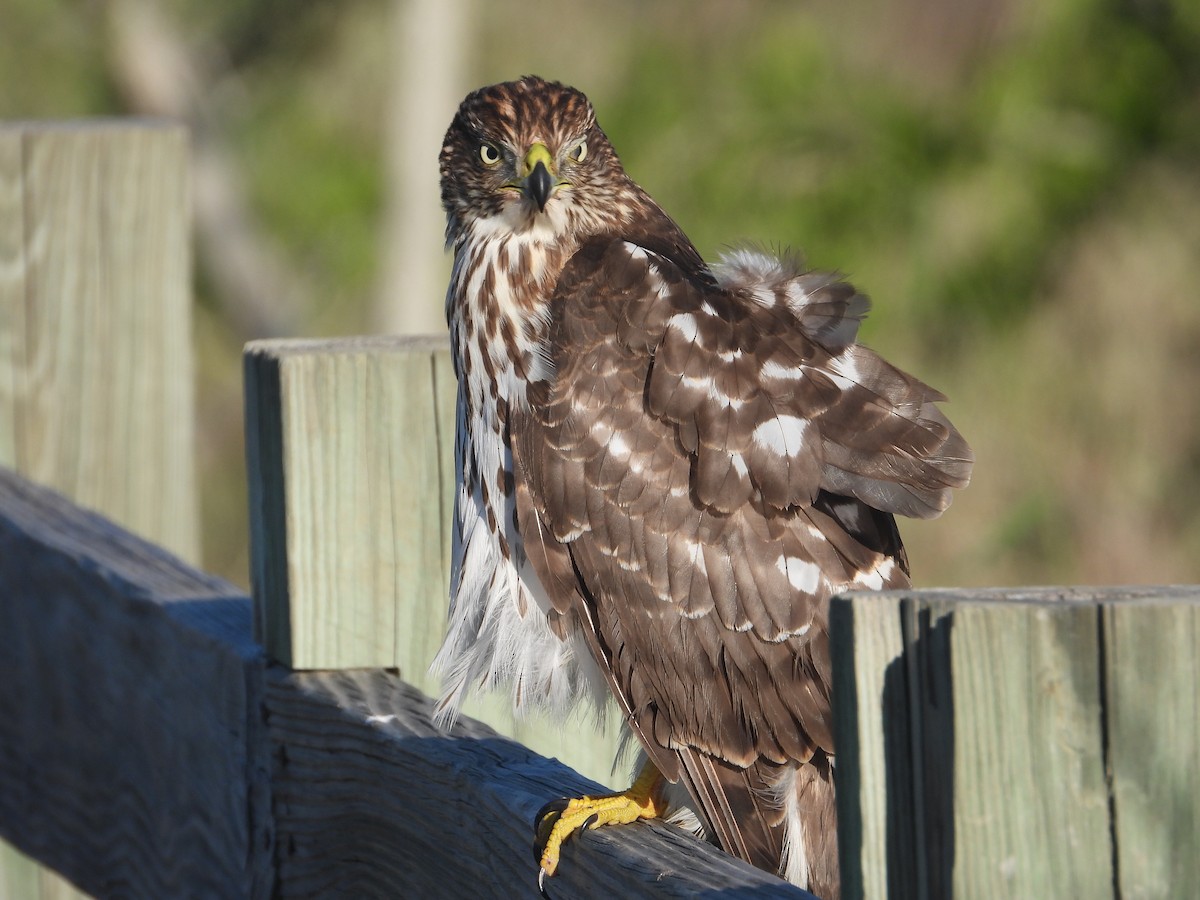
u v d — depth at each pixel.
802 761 6.21
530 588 6.64
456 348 7.01
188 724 6.48
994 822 3.30
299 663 5.97
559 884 4.84
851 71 20.05
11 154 8.41
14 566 7.67
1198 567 18.86
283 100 24.09
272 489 6.02
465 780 5.17
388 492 6.05
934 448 5.98
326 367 5.94
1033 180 19.34
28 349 8.50
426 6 22.72
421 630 6.12
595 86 21.83
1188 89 19.38
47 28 22.55
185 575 6.94
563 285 6.71
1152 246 19.34
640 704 6.36
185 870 6.60
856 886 3.46
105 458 8.66
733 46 20.92
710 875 4.36
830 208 19.59
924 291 19.31
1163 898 3.28
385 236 23.47
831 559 6.13
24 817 7.77
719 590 6.18
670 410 6.28
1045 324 19.58
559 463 6.44
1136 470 19.36
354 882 5.77
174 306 8.69
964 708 3.30
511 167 7.52
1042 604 3.29
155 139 8.56
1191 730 3.25
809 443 6.06
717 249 7.64
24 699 7.68
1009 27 19.52
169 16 23.41
